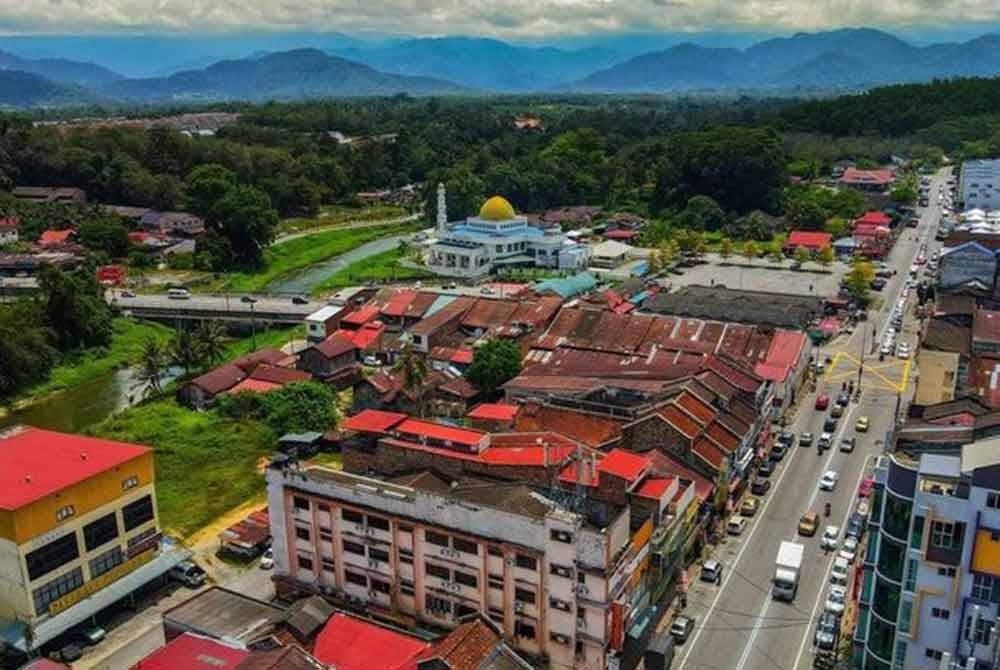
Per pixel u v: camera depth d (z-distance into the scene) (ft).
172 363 576.20
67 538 279.49
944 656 216.74
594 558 245.24
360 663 236.02
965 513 214.69
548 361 489.26
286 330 655.35
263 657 226.79
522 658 260.83
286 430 442.09
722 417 369.09
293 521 297.12
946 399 393.91
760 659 267.59
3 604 274.16
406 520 272.92
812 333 574.56
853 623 274.98
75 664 270.05
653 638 271.28
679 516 292.81
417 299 597.93
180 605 270.87
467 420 387.96
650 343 506.48
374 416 339.36
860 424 433.48
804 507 359.25
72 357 594.24
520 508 263.49
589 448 314.76
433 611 276.82
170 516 362.12
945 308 568.00
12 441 315.58
